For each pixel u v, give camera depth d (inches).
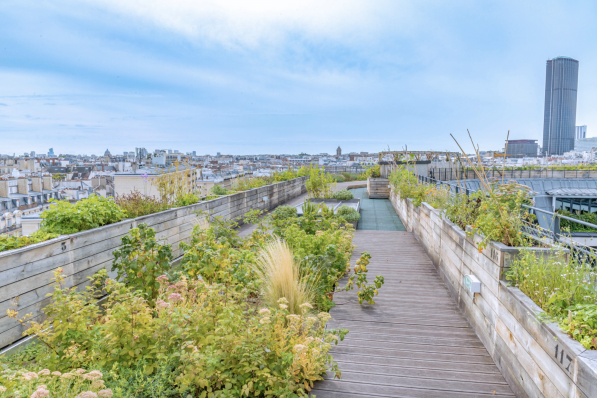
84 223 152.1
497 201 129.6
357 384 97.6
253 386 87.2
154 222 197.0
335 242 198.8
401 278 193.0
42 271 123.2
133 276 137.5
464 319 140.8
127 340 92.7
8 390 67.9
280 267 140.9
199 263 151.6
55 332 98.0
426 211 246.8
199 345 93.1
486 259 117.1
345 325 135.6
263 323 95.3
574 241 96.9
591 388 56.3
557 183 1052.5
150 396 83.3
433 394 92.4
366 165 992.9
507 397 90.6
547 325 74.0
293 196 597.3
